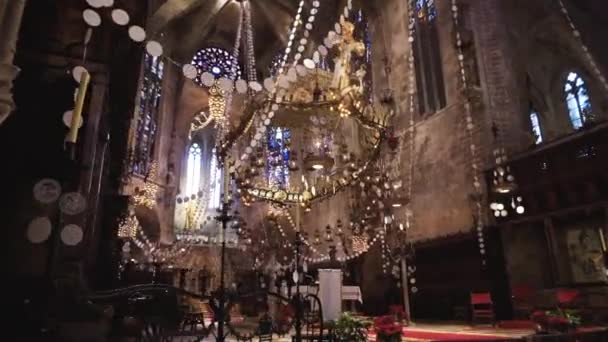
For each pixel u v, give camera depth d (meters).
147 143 34.00
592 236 13.95
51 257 6.77
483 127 18.92
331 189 15.93
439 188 20.98
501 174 15.41
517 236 16.52
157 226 35.00
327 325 7.51
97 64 8.53
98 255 11.91
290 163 16.50
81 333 5.76
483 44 20.06
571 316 8.84
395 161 24.27
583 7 21.75
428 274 20.12
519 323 13.58
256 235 35.53
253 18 41.19
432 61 23.48
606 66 21.42
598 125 13.38
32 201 7.18
